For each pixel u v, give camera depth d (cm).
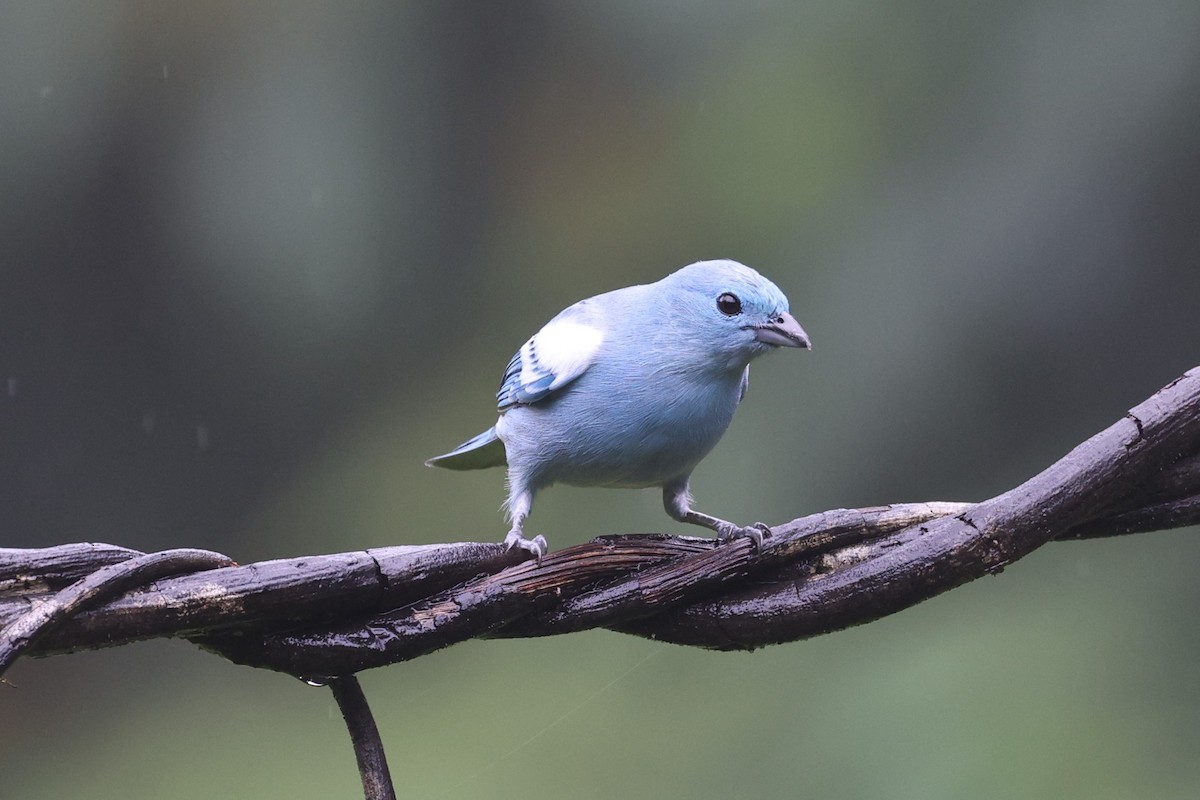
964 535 449
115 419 1440
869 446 1105
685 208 1295
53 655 393
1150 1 1059
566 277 1365
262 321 1393
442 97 1352
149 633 399
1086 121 1072
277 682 1290
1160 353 1060
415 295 1386
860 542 467
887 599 454
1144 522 462
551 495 1284
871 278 1125
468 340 1397
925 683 978
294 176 1321
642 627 474
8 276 1384
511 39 1347
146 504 1448
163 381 1436
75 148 1328
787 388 1129
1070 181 1070
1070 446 1077
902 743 948
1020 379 1084
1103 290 1063
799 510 1105
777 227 1200
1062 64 1089
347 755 1202
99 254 1374
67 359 1419
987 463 1092
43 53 1304
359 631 432
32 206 1349
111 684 1318
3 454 1437
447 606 440
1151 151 1051
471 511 1356
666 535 473
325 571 422
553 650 1218
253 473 1441
